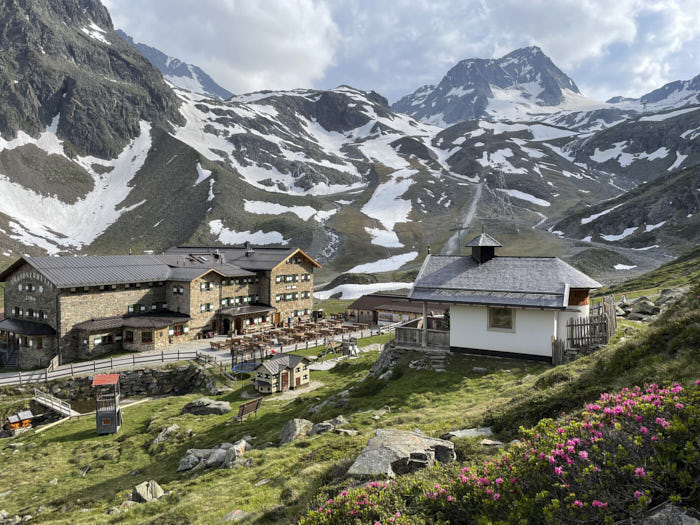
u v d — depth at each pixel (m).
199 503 16.75
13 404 50.12
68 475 31.08
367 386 31.19
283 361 48.16
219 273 76.88
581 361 20.97
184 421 38.88
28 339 61.53
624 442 7.49
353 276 166.75
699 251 122.62
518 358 30.06
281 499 14.27
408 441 12.92
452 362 30.97
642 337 16.45
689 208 189.75
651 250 174.00
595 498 6.76
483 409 18.41
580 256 168.38
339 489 11.48
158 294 75.06
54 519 22.39
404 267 185.00
